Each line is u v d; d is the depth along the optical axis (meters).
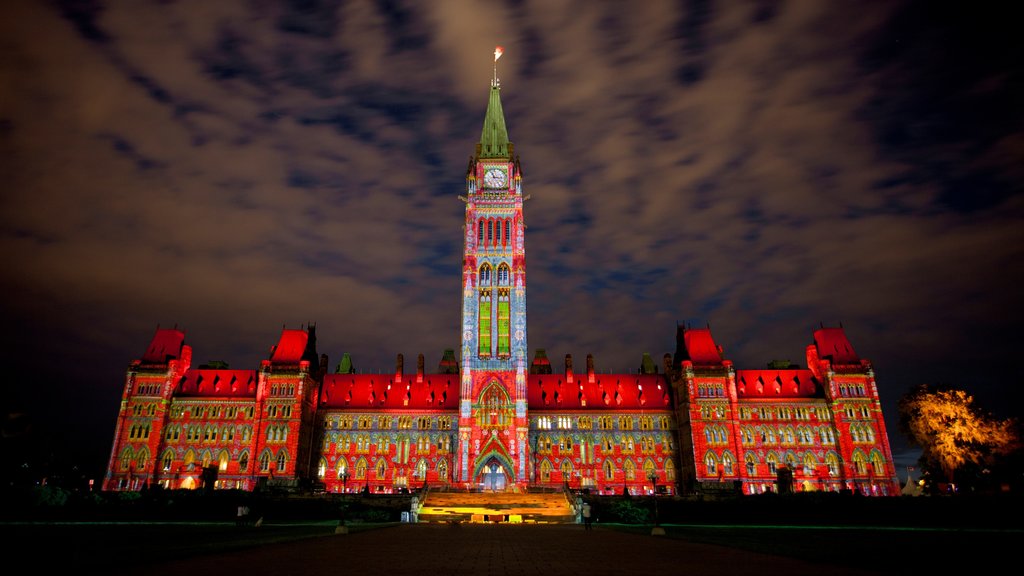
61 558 22.70
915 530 51.59
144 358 122.62
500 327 118.19
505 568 22.39
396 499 84.88
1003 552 28.78
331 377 133.88
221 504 73.88
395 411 126.38
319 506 80.06
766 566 23.19
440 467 123.00
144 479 114.38
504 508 87.19
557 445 124.50
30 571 20.14
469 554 27.83
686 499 83.38
